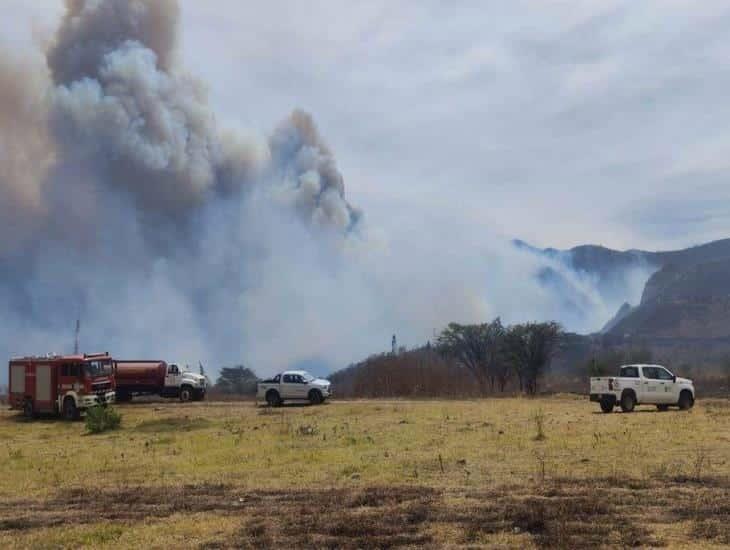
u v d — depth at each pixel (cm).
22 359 3738
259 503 1305
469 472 1551
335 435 2380
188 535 1072
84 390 3619
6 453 2278
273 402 4134
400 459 1772
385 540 1001
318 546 982
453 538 1007
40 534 1108
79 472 1781
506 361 6241
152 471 1745
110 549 1005
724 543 946
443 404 4012
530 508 1167
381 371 5778
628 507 1166
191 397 4781
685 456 1702
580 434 2186
